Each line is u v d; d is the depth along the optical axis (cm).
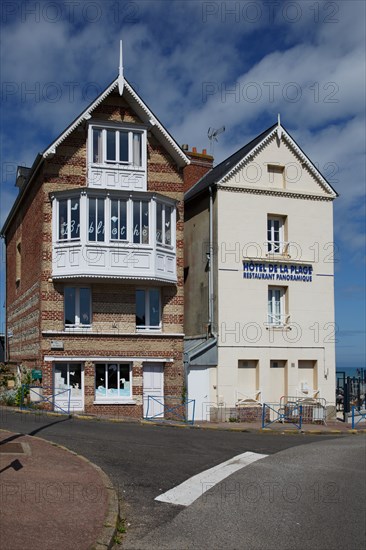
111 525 752
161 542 743
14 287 2950
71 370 2244
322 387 2544
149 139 2381
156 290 2373
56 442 1353
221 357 2400
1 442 1237
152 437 1588
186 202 2722
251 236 2509
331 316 2591
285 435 2050
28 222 2575
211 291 2473
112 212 2262
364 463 1383
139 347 2292
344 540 781
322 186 2648
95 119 2267
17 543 659
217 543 747
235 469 1199
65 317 2247
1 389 2488
